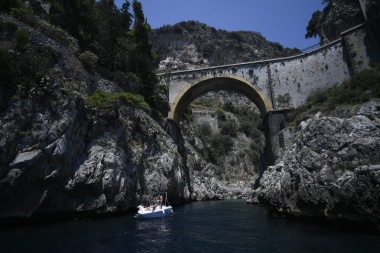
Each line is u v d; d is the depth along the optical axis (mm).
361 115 16484
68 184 18391
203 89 39781
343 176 14805
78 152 19641
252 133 76375
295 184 18109
